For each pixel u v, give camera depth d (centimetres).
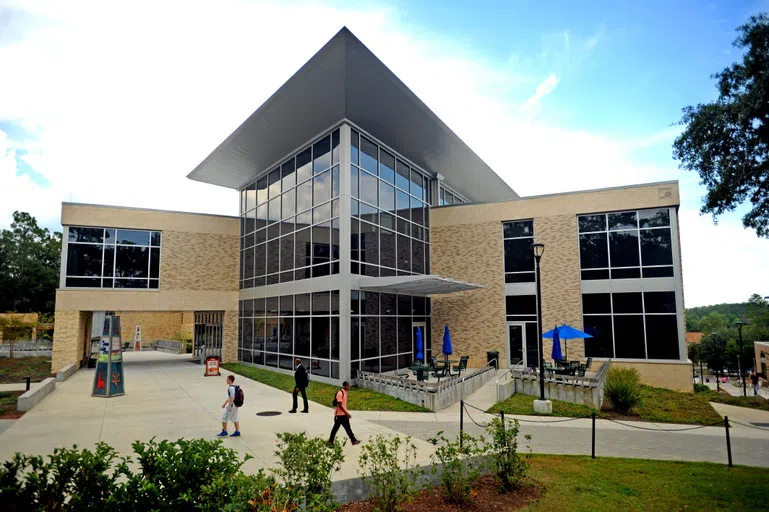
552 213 2403
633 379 1639
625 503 721
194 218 2764
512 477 768
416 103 1989
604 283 2283
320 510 516
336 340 1894
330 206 2020
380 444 739
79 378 2119
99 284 2500
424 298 2519
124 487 496
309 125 2067
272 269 2453
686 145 1259
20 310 4506
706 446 1124
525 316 2409
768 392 4297
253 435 1085
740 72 1161
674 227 2188
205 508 481
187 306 2688
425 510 675
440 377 1961
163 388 1823
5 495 461
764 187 1178
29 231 4612
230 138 2311
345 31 1566
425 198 2658
